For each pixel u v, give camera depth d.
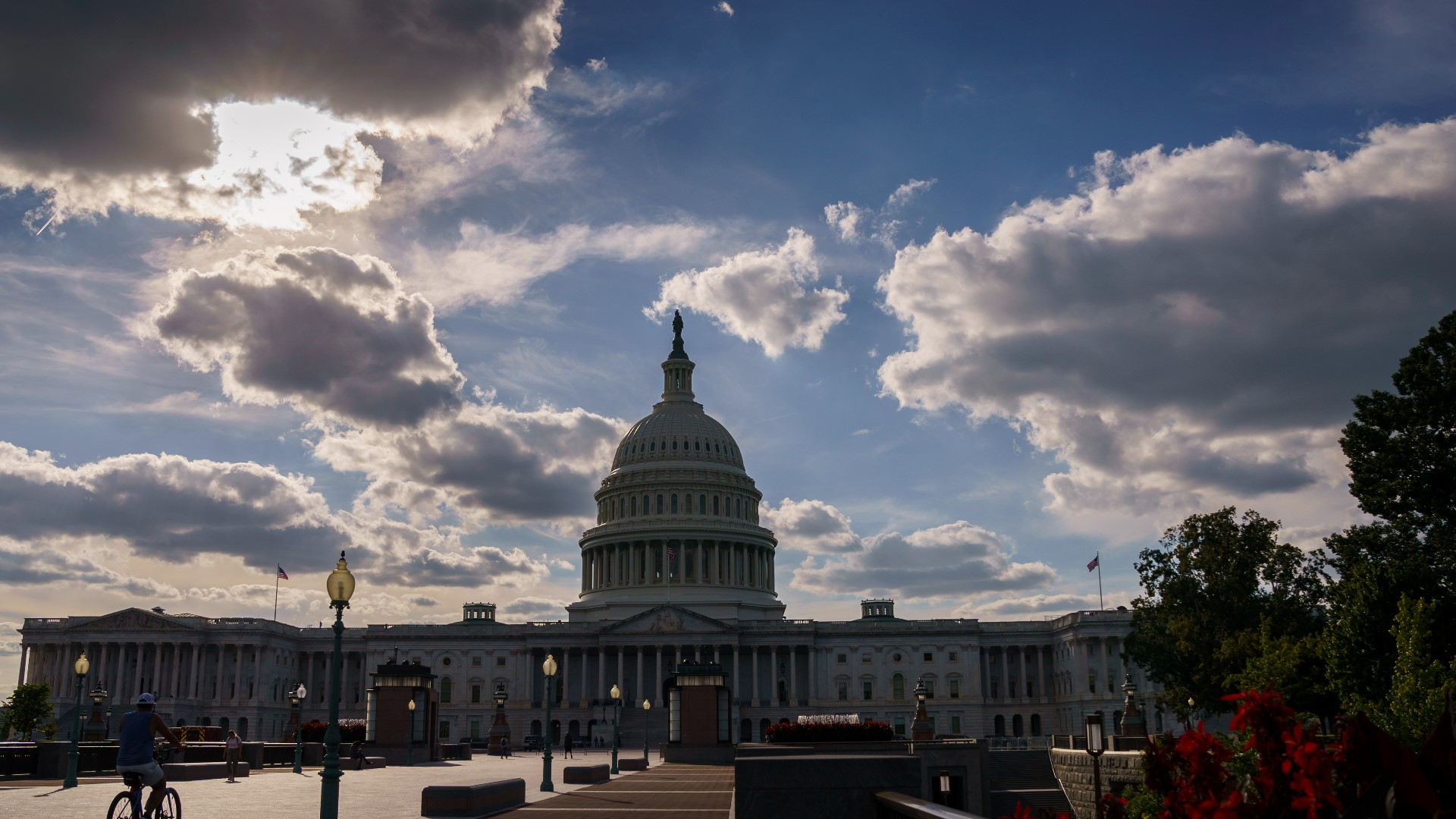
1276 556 103.31
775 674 179.62
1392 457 73.06
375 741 89.75
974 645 182.00
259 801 43.12
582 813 37.50
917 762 21.48
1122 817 15.80
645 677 185.62
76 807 38.22
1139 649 109.62
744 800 21.41
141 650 177.12
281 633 183.88
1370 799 10.04
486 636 186.12
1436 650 65.75
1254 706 12.49
